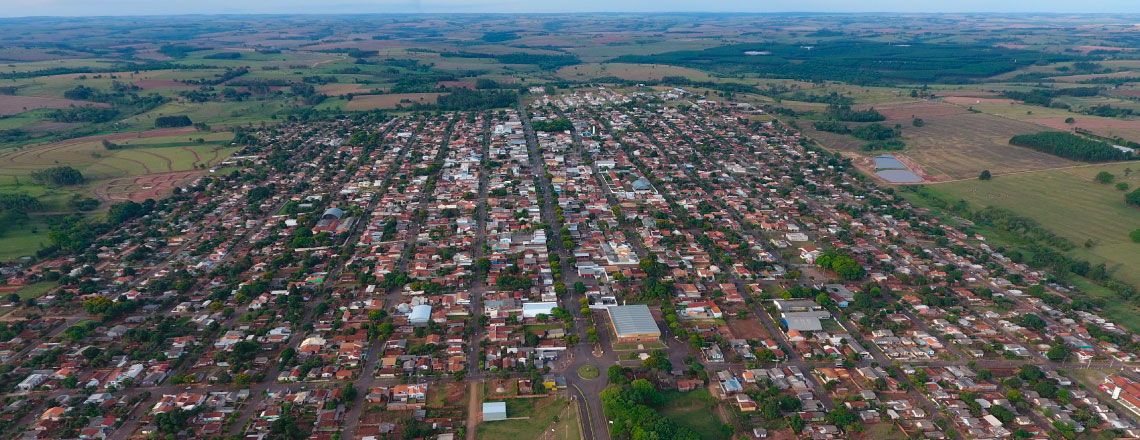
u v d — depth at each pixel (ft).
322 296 593.01
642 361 479.82
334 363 475.31
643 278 627.46
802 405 433.07
